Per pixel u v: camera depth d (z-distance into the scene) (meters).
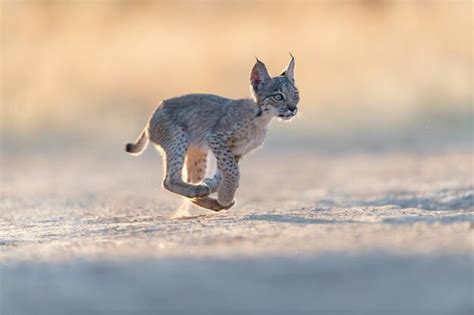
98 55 136.12
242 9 141.75
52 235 36.88
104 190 65.38
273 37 138.00
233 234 31.55
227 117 40.38
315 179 71.81
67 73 132.25
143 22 141.38
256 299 22.19
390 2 142.00
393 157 88.75
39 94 128.12
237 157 41.03
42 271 26.22
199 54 135.00
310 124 122.44
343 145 107.69
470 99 125.94
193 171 42.38
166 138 41.28
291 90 40.81
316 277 23.86
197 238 31.16
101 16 140.50
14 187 69.75
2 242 35.25
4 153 109.31
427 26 140.88
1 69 130.25
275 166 88.19
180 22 141.75
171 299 22.45
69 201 56.25
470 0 140.50
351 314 20.97
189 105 41.44
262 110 40.31
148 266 25.97
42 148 113.62
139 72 133.25
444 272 23.92
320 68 134.25
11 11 136.75
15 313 22.06
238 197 56.78
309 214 38.84
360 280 23.42
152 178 77.06
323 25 140.38
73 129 122.44
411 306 21.30
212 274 24.64
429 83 129.62
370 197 51.72
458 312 20.86
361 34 139.62
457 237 28.80
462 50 137.50
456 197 47.00
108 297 22.88
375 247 27.31
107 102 129.25
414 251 26.47
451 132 112.56
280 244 28.69
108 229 37.00
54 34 137.50
